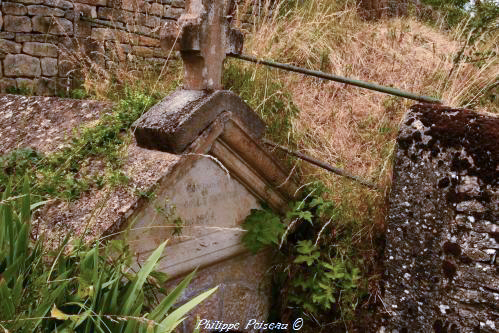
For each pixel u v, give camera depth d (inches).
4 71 184.5
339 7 209.9
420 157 74.4
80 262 60.1
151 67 157.2
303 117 134.0
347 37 180.2
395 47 174.7
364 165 120.0
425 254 75.2
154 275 71.8
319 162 102.0
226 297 101.3
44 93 195.5
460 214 70.1
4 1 179.5
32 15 187.2
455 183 70.5
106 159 85.3
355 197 101.2
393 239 78.9
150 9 218.4
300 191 108.7
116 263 64.8
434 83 148.8
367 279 95.3
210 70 89.8
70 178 80.1
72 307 56.4
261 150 96.0
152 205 79.0
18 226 60.1
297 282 103.5
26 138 100.7
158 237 82.0
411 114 75.6
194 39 85.5
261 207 103.8
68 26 196.4
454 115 71.1
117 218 72.7
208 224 92.2
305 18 189.8
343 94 149.3
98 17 204.4
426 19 259.3
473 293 69.6
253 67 130.7
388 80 156.1
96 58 204.2
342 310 97.4
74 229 71.7
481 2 155.6
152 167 80.9
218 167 92.1
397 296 79.0
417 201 75.4
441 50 172.1
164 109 87.3
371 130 130.3
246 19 201.9
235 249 99.8
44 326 53.4
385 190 98.3
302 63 160.1
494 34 161.6
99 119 99.1
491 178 66.8
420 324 76.4
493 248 67.5
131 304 57.2
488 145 66.7
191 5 86.7
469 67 148.7
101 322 55.7
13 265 53.7
